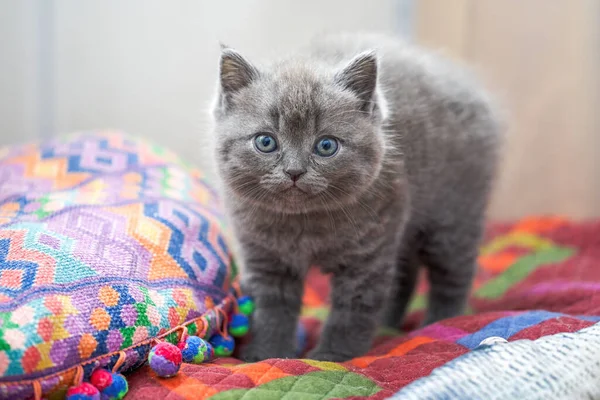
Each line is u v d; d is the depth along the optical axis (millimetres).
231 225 445
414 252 513
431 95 471
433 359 375
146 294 373
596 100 660
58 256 366
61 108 610
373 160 409
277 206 404
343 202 407
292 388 343
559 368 329
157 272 395
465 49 683
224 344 417
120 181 485
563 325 383
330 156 398
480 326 409
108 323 347
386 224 428
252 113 405
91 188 472
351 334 437
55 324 329
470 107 492
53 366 323
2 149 552
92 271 365
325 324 449
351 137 401
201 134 510
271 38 658
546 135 681
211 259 435
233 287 451
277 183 392
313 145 398
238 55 409
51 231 390
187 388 340
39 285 343
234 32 645
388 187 424
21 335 318
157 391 340
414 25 702
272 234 426
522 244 640
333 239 422
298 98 396
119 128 630
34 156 502
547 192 693
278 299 446
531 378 323
